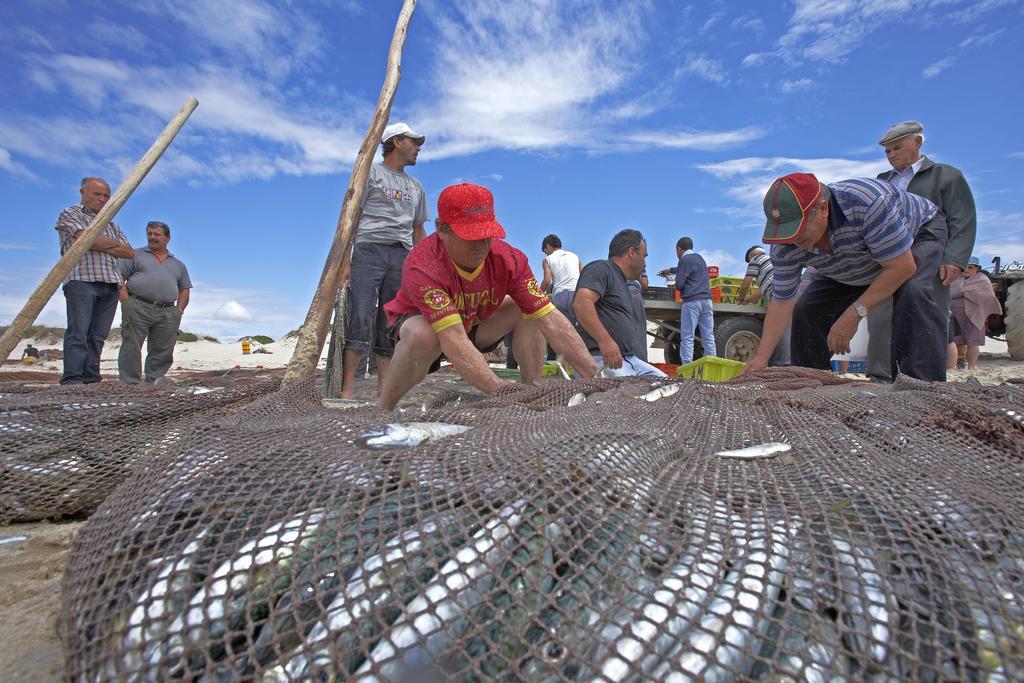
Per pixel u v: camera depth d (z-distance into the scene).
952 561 1.50
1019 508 1.81
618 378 3.83
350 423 2.55
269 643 1.28
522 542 1.47
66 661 1.43
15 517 2.78
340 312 5.91
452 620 1.28
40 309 4.40
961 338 12.36
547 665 1.24
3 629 1.90
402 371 4.58
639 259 6.56
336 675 1.24
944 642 1.35
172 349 9.62
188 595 1.40
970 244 5.77
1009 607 1.39
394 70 5.40
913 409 3.06
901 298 5.23
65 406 3.35
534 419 2.72
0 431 2.99
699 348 11.68
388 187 6.41
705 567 1.43
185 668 1.28
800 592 1.39
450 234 4.01
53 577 2.26
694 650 1.21
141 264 9.02
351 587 1.37
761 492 1.81
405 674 1.22
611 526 1.59
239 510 1.64
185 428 2.98
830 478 1.92
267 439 2.19
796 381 4.39
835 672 1.24
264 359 18.58
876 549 1.52
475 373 4.08
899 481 1.92
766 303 11.48
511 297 4.78
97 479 2.87
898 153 6.37
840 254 5.06
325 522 1.55
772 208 4.85
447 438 2.23
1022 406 2.97
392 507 1.62
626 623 1.28
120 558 1.56
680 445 2.34
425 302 4.14
